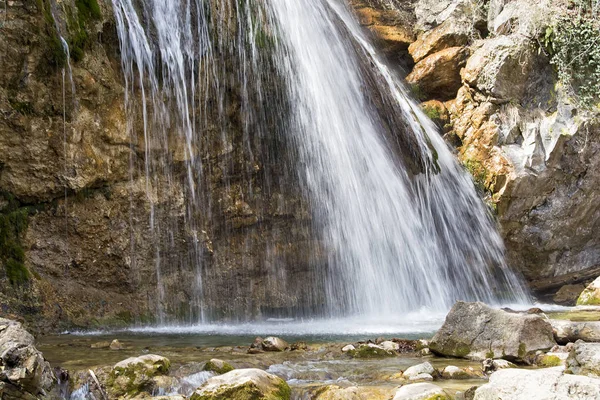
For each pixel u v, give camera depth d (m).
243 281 11.10
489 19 15.39
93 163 9.29
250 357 6.12
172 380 5.09
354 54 13.24
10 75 8.47
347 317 11.41
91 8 9.25
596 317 9.78
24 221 8.77
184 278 10.41
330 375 5.46
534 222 13.85
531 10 14.24
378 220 12.28
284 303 11.40
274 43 11.48
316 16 12.69
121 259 9.67
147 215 9.98
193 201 10.54
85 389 4.91
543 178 13.56
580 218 14.13
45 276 8.90
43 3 8.59
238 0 11.04
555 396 3.94
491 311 6.37
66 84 8.92
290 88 11.64
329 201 11.89
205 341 7.67
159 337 8.14
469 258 13.32
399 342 6.99
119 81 9.65
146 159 9.97
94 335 8.36
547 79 14.22
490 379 4.33
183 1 10.45
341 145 12.16
